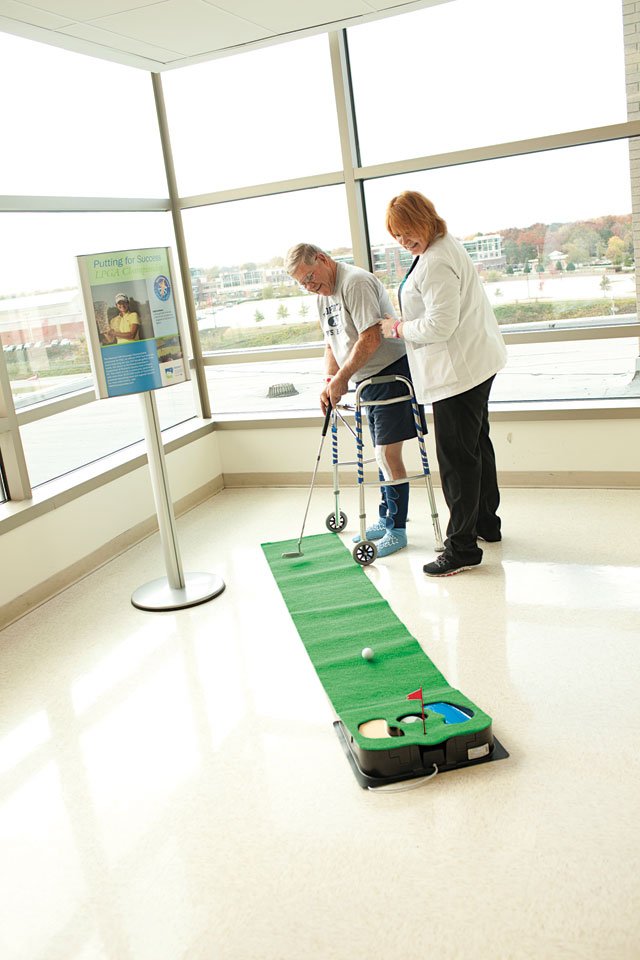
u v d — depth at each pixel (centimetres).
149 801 249
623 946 179
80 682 328
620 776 235
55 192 455
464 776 243
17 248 425
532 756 249
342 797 240
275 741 271
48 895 217
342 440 536
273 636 345
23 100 433
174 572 400
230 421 562
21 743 289
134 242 519
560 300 479
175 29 406
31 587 407
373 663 308
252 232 537
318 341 542
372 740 249
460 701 269
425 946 185
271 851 221
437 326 355
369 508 494
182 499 533
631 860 204
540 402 496
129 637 363
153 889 214
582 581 363
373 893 202
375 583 385
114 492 468
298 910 200
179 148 540
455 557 383
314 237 523
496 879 202
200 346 569
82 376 473
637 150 443
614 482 479
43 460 442
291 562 420
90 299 355
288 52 498
